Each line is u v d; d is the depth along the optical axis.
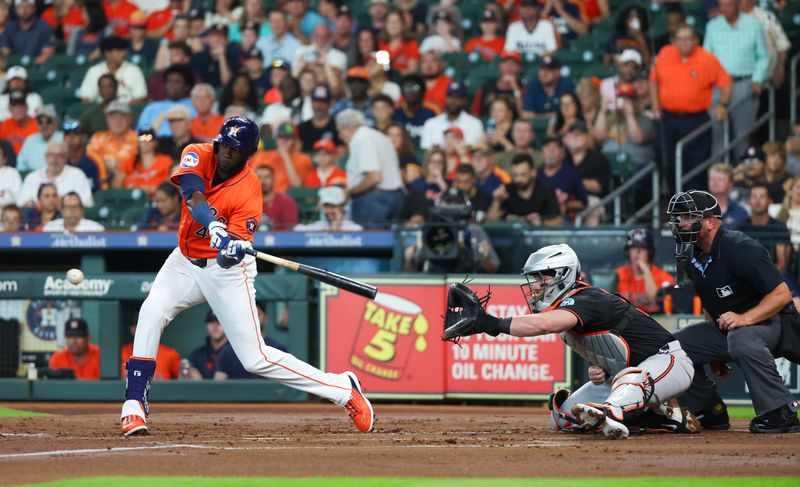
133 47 59.69
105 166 52.38
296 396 38.75
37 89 59.09
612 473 16.98
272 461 18.02
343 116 51.38
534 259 22.89
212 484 15.12
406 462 18.09
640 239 38.25
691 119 49.75
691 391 25.94
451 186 48.75
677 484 15.63
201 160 21.75
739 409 35.62
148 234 46.91
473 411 35.25
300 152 51.53
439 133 51.25
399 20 56.38
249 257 22.48
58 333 39.59
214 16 59.66
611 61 53.75
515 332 21.91
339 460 18.25
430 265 39.06
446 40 56.88
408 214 48.09
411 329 38.03
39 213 50.31
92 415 32.47
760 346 24.91
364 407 23.53
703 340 26.08
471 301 21.97
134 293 39.19
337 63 54.94
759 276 24.95
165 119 53.28
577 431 24.27
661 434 24.50
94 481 15.27
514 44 55.41
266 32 58.78
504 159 49.06
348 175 48.88
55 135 53.72
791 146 47.09
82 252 48.38
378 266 46.84
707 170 48.78
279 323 38.94
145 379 22.69
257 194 22.39
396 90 54.66
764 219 44.44
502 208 46.75
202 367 39.34
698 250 26.02
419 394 37.94
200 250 22.08
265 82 55.81
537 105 52.03
